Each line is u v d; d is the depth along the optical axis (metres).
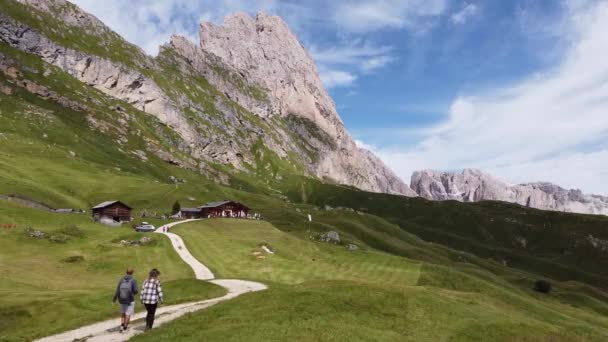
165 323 31.94
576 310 104.06
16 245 76.50
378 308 39.12
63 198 144.62
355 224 195.50
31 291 51.12
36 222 102.56
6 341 30.62
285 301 37.94
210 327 30.20
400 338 32.12
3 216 98.00
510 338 36.88
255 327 29.61
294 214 199.75
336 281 47.81
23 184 139.50
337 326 31.86
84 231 98.44
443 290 55.41
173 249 87.50
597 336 47.28
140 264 74.56
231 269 77.25
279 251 98.50
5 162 170.62
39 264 68.00
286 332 29.05
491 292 91.50
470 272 139.25
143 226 117.31
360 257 104.88
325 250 110.62
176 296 46.81
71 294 49.34
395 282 87.81
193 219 143.62
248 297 39.81
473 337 36.00
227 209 172.88
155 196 181.50
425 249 197.88
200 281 51.75
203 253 86.94
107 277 66.88
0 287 52.12
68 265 70.00
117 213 134.62
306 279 75.88
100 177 195.88
